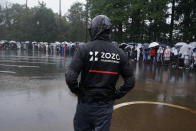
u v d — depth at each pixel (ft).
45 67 40.14
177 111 17.01
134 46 67.72
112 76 7.05
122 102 18.97
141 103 18.85
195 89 25.70
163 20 75.15
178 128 13.57
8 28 166.50
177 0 76.02
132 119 14.79
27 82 25.41
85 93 6.98
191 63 46.52
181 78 33.76
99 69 6.91
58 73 33.24
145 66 50.37
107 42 7.20
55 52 91.81
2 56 62.08
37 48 111.04
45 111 15.43
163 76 35.14
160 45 65.46
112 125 13.58
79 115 7.19
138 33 86.99
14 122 13.23
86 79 6.97
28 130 12.25
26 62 47.50
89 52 6.89
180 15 78.59
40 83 25.07
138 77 33.12
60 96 19.57
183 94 22.91
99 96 6.88
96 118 6.95
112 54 7.04
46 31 139.44
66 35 152.87
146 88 25.14
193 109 17.76
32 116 14.34
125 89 7.43
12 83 24.52
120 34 92.27
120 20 78.33
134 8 74.33
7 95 19.25
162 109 17.35
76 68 6.87
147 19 73.10
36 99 18.30
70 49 84.58
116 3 80.28
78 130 7.31
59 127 12.82
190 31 70.54
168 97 21.39
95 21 7.25
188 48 47.52
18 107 16.03
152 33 84.74
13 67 38.47
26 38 142.92
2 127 12.46
